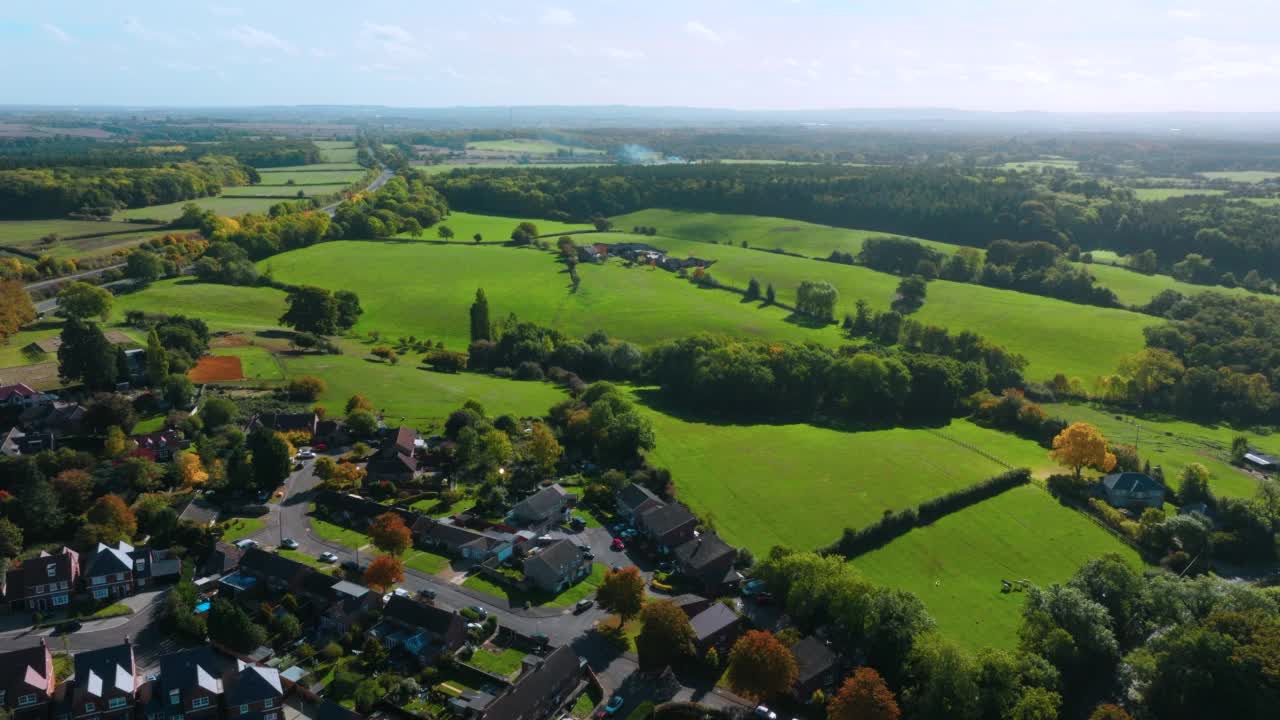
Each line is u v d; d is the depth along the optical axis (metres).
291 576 113.19
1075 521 144.75
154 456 144.88
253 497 140.12
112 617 107.25
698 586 119.94
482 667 100.31
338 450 162.38
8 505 120.75
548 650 103.88
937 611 116.81
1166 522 136.38
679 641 99.19
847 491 150.12
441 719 91.50
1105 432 195.88
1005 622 114.94
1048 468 167.00
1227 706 95.62
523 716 90.31
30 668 89.94
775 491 149.88
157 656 99.62
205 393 177.88
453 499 143.88
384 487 144.38
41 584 106.12
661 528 131.12
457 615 104.56
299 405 177.12
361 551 125.88
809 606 109.62
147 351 176.38
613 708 93.62
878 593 105.50
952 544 135.38
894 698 95.12
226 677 93.06
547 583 118.06
